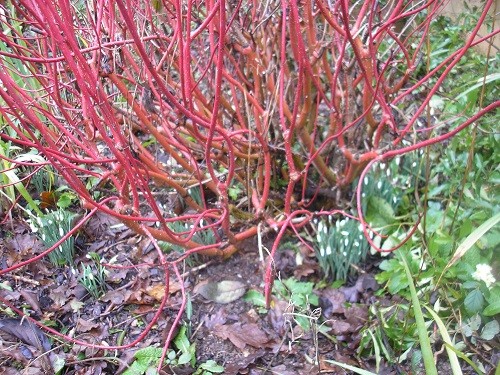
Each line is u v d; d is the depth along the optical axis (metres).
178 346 0.97
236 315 1.02
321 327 0.98
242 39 0.98
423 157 1.21
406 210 1.19
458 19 1.63
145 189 0.82
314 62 0.92
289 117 1.02
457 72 1.51
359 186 0.93
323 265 1.06
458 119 1.23
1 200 1.26
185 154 1.08
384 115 1.01
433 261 1.00
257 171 1.10
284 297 1.03
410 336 0.94
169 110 1.07
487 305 0.93
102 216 1.24
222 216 0.96
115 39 0.95
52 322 1.03
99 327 1.01
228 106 1.07
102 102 0.77
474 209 1.06
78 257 1.17
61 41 0.69
